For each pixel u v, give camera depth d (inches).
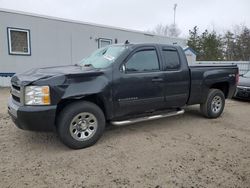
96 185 118.3
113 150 160.1
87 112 161.6
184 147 166.6
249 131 205.5
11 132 192.2
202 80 223.3
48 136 184.4
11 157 147.6
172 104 206.4
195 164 141.2
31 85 146.0
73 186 117.3
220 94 243.1
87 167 136.2
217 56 1364.4
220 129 209.8
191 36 1461.6
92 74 161.5
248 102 353.7
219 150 162.4
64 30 506.0
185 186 118.3
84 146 162.6
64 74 152.5
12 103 161.6
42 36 477.4
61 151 157.5
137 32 635.5
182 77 207.5
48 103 146.9
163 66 196.9
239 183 121.7
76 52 529.3
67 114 154.6
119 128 208.2
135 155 152.6
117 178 124.8
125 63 177.3
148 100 188.4
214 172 132.2
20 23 446.6
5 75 444.1
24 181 121.0
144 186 117.9
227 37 1539.1
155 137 186.4
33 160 144.0
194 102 225.5
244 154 156.6
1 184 117.9
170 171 132.6
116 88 171.2
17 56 452.8
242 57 1457.9
